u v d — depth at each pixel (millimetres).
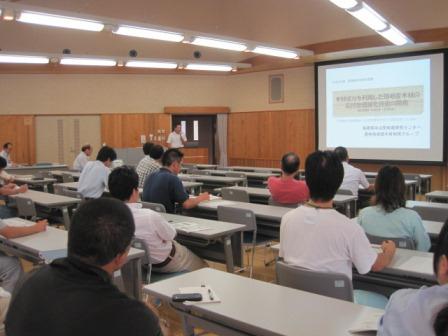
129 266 2777
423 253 2461
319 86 10695
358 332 1484
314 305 1733
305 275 1990
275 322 1584
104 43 10594
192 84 12258
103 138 11523
